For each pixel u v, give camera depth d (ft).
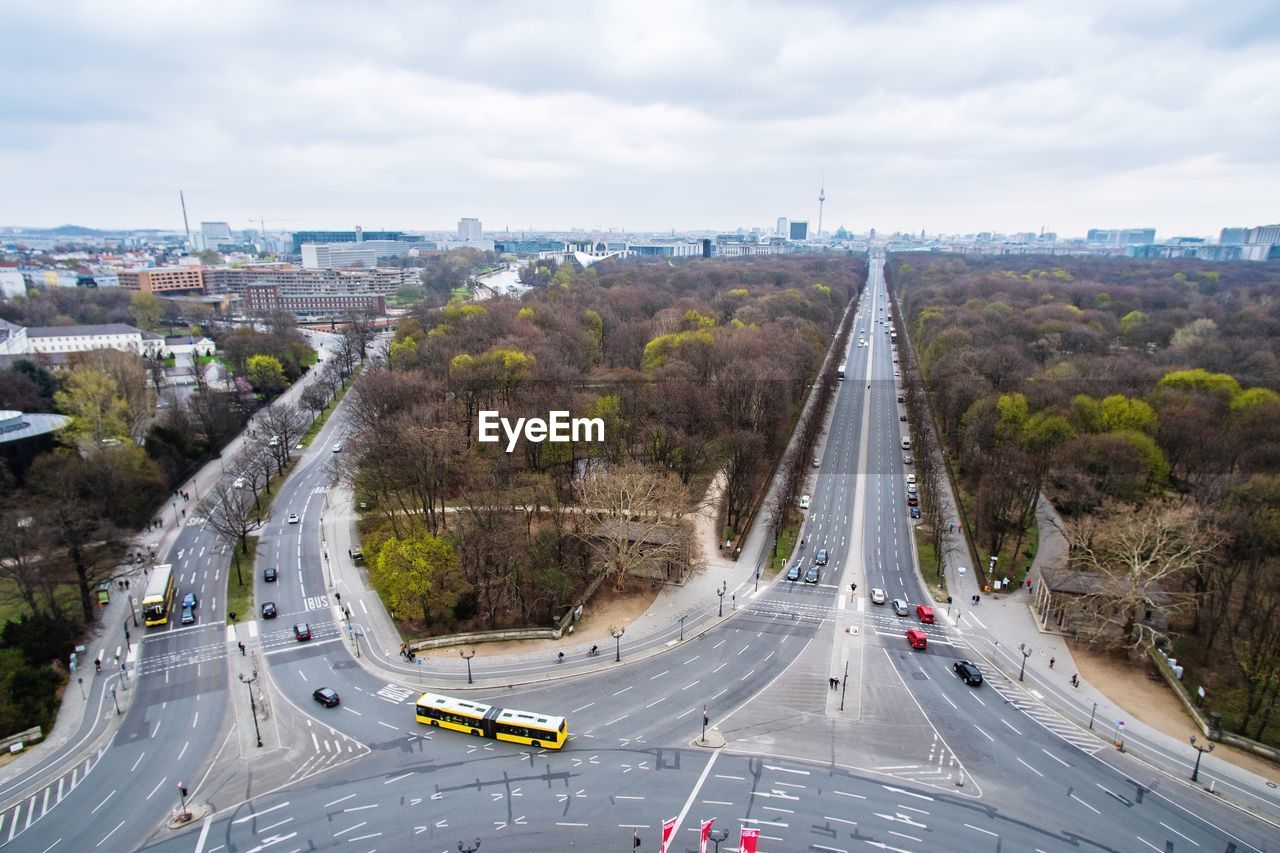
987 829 268.62
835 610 427.74
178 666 372.58
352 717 332.19
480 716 316.19
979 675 357.61
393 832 266.57
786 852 256.73
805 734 319.68
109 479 503.61
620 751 308.40
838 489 611.06
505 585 433.89
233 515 488.85
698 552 483.10
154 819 273.33
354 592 448.24
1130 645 383.04
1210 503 458.09
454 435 547.90
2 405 645.51
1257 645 343.67
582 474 554.87
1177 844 262.47
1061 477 498.69
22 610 411.13
